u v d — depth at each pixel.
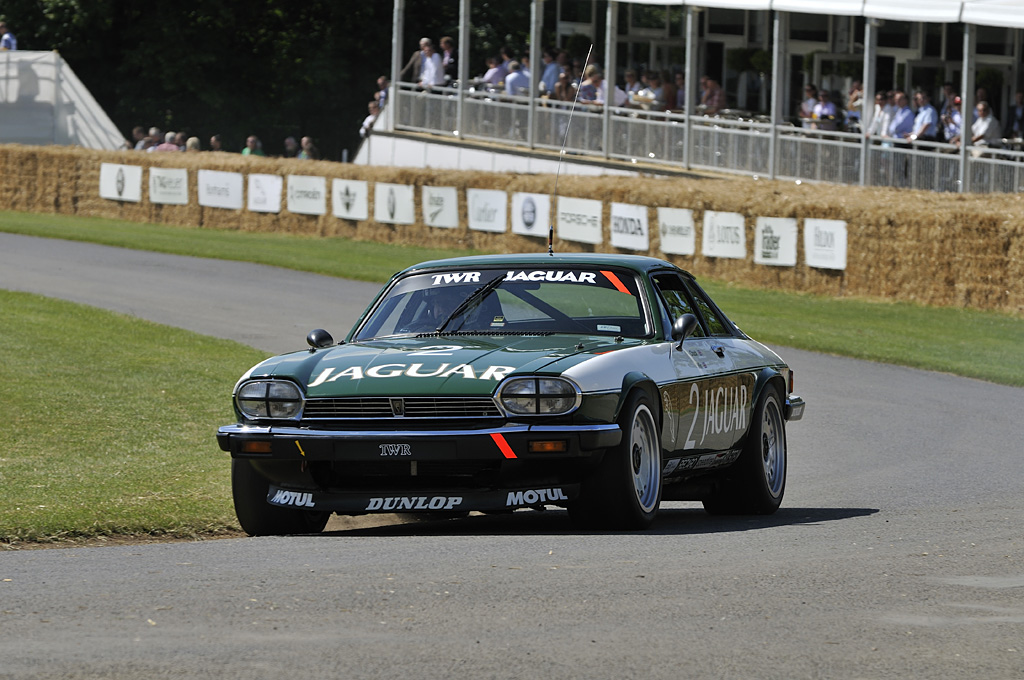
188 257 96.38
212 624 17.52
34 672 15.36
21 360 50.78
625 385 25.16
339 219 113.56
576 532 25.83
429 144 126.19
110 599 18.95
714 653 16.48
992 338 70.69
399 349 26.48
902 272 83.75
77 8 165.38
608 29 113.56
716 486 30.86
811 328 71.94
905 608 19.03
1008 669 16.00
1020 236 79.56
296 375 25.55
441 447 24.22
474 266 29.45
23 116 146.50
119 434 38.78
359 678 15.23
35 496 29.73
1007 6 92.25
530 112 119.06
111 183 125.25
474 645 16.64
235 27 179.50
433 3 181.50
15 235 105.62
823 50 115.25
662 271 29.58
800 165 103.50
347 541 24.27
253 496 26.14
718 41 121.88
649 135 112.56
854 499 33.03
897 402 51.69
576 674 15.52
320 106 185.00
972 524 27.67
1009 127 101.75
